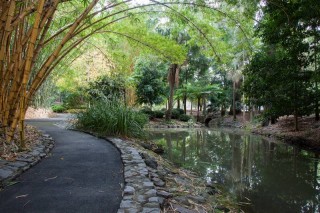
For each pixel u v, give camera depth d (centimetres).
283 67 827
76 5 631
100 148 530
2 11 335
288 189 459
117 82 1391
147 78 1742
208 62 2258
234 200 396
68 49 489
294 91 928
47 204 247
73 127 861
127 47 1181
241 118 2369
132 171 357
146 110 1792
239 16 706
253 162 677
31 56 366
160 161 550
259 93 973
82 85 1436
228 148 897
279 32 749
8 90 441
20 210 233
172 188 361
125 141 636
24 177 327
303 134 1045
